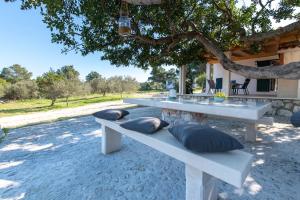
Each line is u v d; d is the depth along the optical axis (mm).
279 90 6602
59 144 3555
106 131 2859
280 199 1700
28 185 2045
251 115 2629
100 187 1970
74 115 7488
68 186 2000
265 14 4707
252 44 5543
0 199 1794
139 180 2098
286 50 7309
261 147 3045
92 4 3678
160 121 2145
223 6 4938
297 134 3803
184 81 8938
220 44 5336
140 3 3254
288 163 2438
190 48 6535
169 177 2154
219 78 10000
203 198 1442
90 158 2758
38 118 7215
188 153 1435
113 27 4391
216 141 1392
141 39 4473
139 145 3283
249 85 9383
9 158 2865
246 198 1719
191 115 4113
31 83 18188
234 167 1198
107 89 21250
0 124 6070
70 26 4211
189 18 5016
